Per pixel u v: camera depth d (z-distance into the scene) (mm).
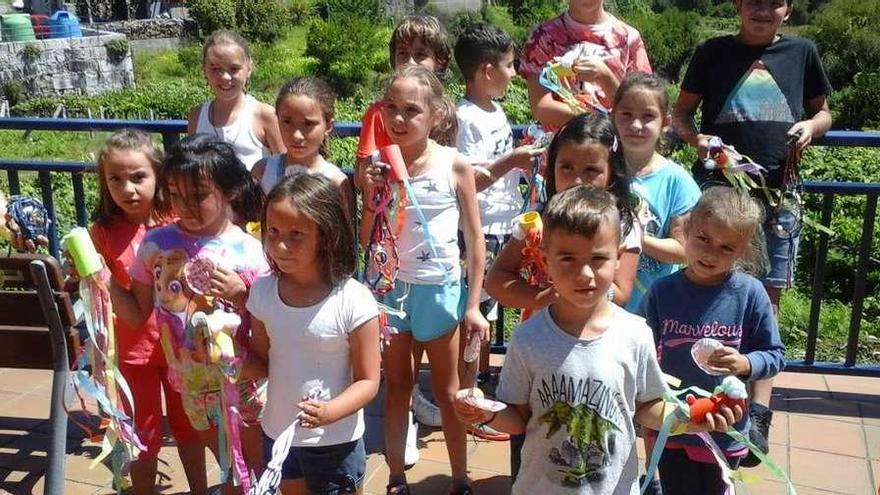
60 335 2797
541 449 2104
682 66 38438
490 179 3123
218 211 2582
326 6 45562
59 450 2852
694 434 2316
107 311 2557
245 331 2475
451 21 44750
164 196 2604
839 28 30797
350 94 34594
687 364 2393
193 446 2883
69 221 9422
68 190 11086
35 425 3572
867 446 3336
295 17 44562
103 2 40562
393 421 2977
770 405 3652
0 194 2926
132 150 2730
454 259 2877
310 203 2242
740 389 1977
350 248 2352
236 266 2586
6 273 2756
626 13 42844
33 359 2895
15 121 3924
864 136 3447
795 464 3213
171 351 2619
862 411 3605
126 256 2814
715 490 2465
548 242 2025
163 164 2594
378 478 3191
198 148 2555
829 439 3385
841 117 24922
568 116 3293
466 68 3471
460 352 3133
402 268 2840
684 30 39656
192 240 2615
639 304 2545
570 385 2035
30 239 2797
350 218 3033
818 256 3713
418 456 3355
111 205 2805
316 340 2312
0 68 29484
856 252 8203
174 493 3123
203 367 2584
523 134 3605
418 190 2818
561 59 3246
